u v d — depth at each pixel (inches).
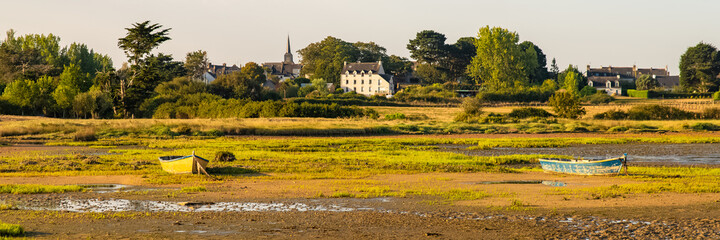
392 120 3216.0
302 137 2409.0
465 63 7701.8
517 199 870.4
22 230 618.8
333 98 5027.1
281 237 624.4
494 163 1433.3
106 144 2030.0
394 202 844.6
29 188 949.2
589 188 981.2
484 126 2861.7
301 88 6181.1
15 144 2010.3
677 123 2918.3
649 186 980.6
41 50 6058.1
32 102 3909.9
